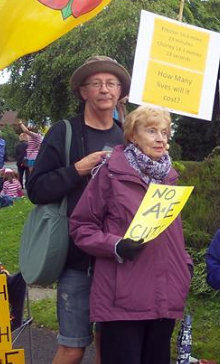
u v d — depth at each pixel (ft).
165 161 10.18
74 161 11.27
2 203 38.83
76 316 11.18
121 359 9.98
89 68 11.18
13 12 12.28
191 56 11.46
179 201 9.64
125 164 10.06
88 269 11.07
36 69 51.19
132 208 9.89
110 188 10.09
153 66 11.20
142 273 9.79
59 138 11.31
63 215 11.03
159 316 9.80
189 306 18.31
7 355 11.73
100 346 10.57
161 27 11.17
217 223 20.83
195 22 51.49
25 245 11.32
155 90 11.25
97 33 46.11
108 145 11.45
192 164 25.62
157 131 10.04
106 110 11.41
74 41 46.88
